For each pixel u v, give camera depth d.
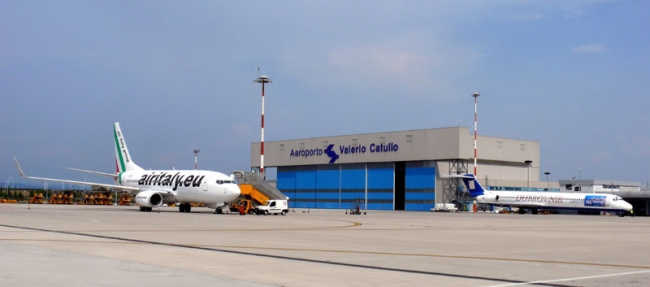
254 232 41.94
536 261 25.92
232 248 29.28
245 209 84.12
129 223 50.91
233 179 84.38
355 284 18.52
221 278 19.02
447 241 36.59
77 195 172.75
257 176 86.31
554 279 20.33
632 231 52.53
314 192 156.75
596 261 26.36
